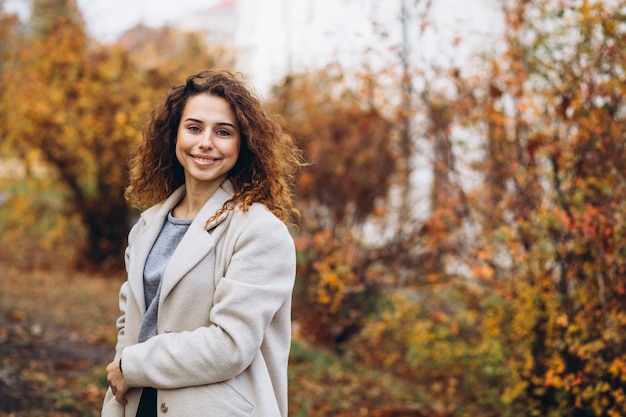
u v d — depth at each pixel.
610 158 4.30
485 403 5.56
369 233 7.05
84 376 4.99
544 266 4.66
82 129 8.77
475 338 5.85
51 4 8.75
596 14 4.30
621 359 4.21
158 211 2.29
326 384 5.80
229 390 2.04
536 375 4.80
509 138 5.12
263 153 2.23
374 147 7.23
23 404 4.23
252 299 2.01
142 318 2.13
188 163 2.20
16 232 10.15
